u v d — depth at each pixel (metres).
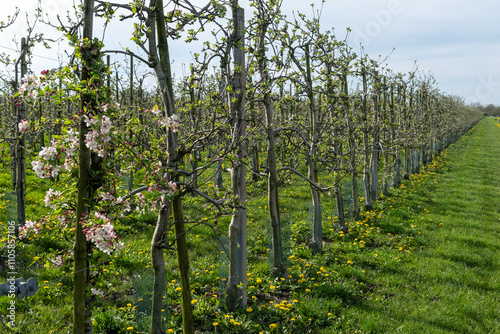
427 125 25.17
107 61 9.55
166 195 3.88
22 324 5.28
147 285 5.87
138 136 3.86
